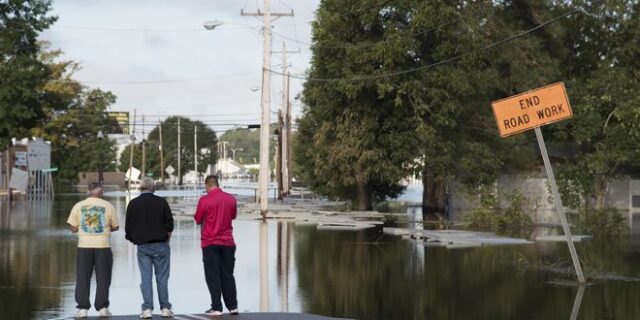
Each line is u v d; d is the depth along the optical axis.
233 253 12.96
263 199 39.75
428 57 41.97
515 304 14.48
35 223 36.16
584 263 18.81
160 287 12.69
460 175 44.94
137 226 12.55
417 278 18.05
